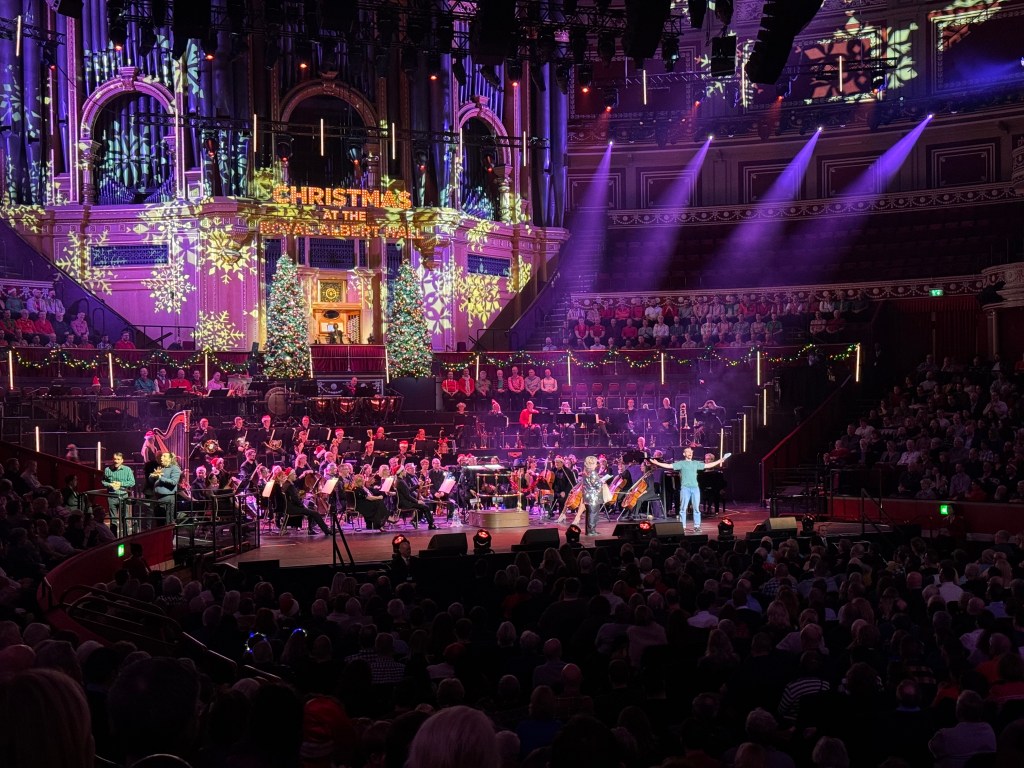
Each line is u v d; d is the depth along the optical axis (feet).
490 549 56.03
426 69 108.17
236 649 32.94
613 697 24.63
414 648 30.27
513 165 118.11
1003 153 116.06
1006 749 13.41
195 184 103.35
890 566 45.47
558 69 76.89
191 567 57.77
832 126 123.24
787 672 26.91
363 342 110.22
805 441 94.27
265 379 93.97
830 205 122.01
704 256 121.70
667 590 37.99
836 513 81.66
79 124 103.30
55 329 95.25
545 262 120.37
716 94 125.49
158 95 103.30
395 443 88.84
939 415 87.61
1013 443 79.20
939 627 30.66
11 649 17.37
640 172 128.26
